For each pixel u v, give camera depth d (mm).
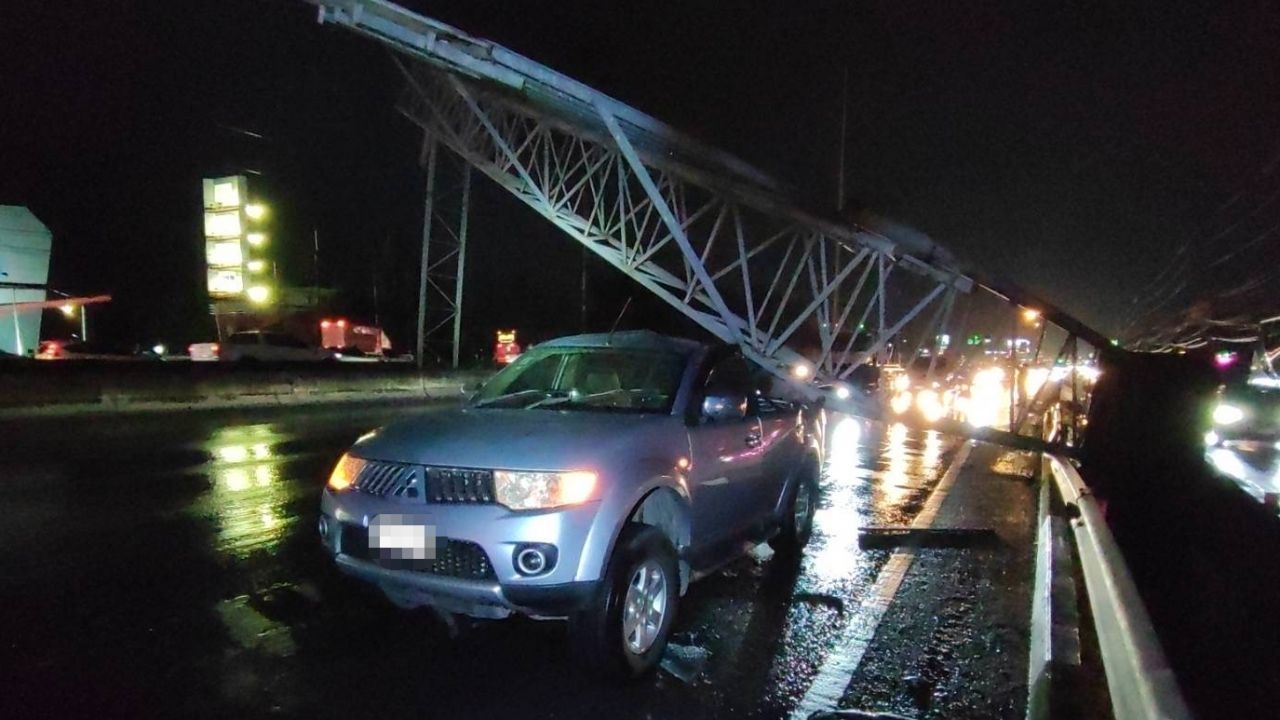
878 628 5832
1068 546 6906
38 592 5910
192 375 18781
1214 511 8633
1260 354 14023
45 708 4168
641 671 4781
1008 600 6492
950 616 6109
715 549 5914
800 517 7691
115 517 8266
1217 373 9195
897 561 7586
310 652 5082
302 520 8312
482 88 15383
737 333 12070
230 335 31078
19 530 7660
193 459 12156
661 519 5410
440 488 4609
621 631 4570
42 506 8703
